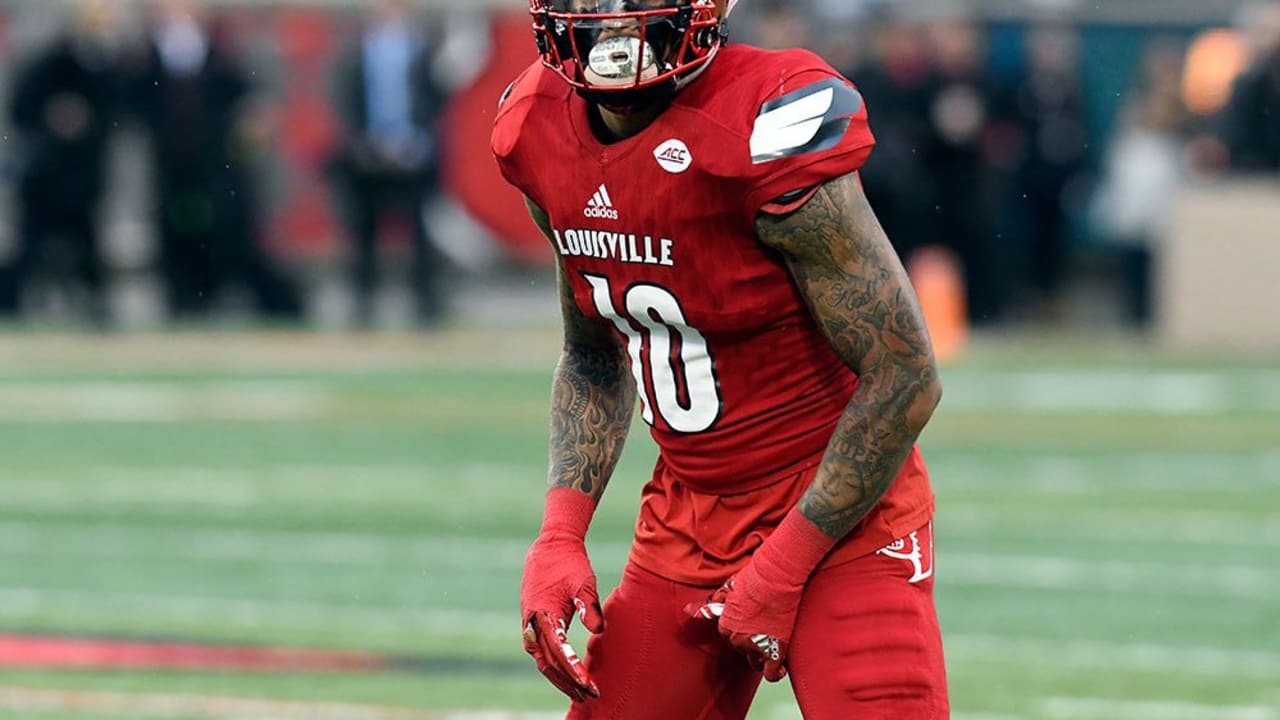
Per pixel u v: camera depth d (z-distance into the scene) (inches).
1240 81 2089.1
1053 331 2135.8
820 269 459.8
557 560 510.0
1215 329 2085.4
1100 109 2133.4
